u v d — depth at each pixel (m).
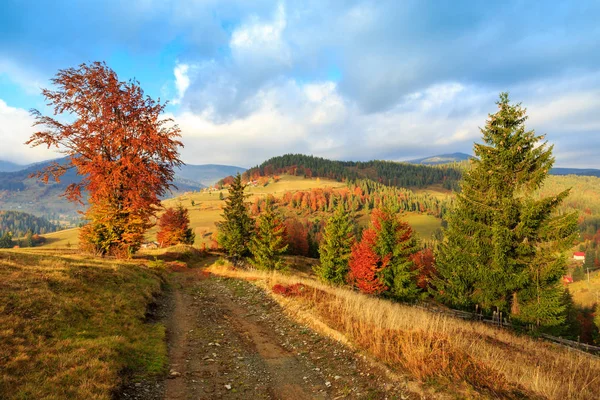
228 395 6.96
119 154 20.55
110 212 20.27
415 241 29.45
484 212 18.91
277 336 11.17
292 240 82.81
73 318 9.06
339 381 7.61
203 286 20.58
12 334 7.16
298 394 7.11
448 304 21.64
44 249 22.39
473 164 20.08
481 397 6.16
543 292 16.48
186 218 60.34
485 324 17.11
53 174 19.44
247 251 50.22
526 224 17.06
